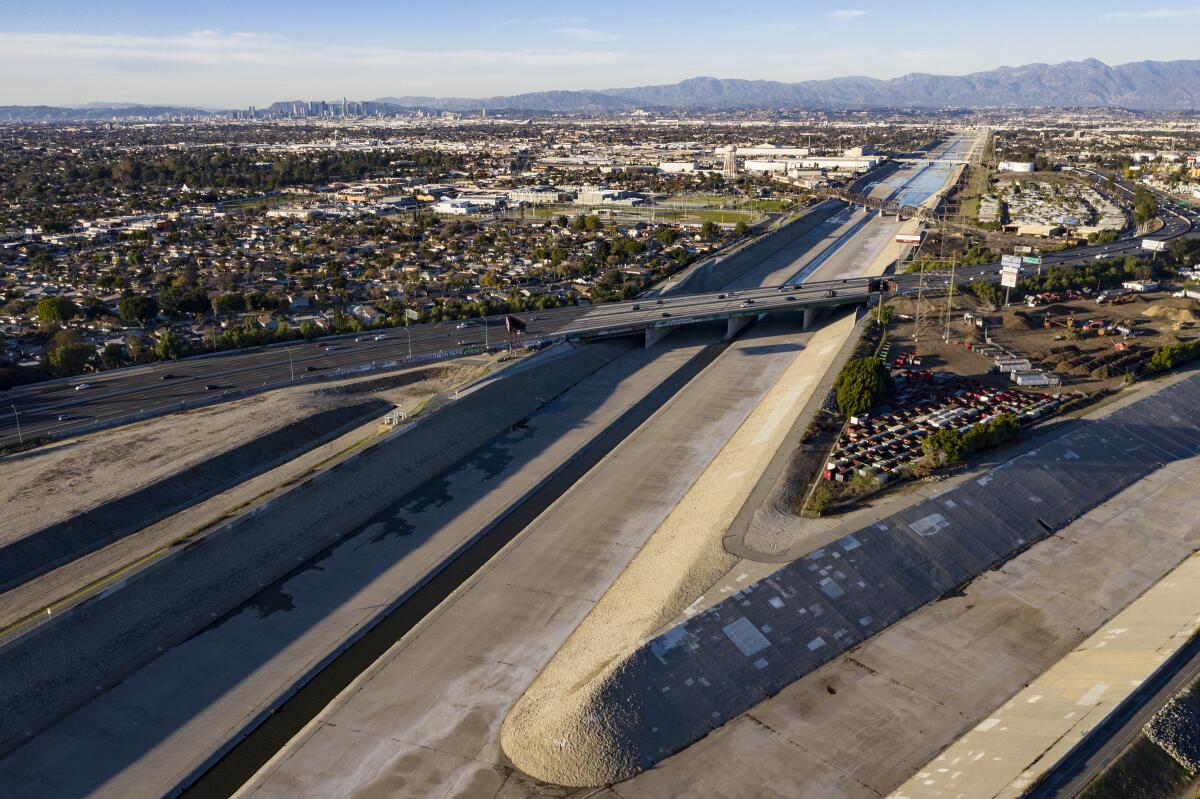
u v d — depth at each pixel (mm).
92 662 76750
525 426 137000
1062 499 104375
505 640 82688
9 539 89875
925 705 71500
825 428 121000
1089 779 59469
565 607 87938
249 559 93250
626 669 71750
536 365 153750
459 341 165500
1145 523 100750
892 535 92062
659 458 124250
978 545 94000
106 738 70625
